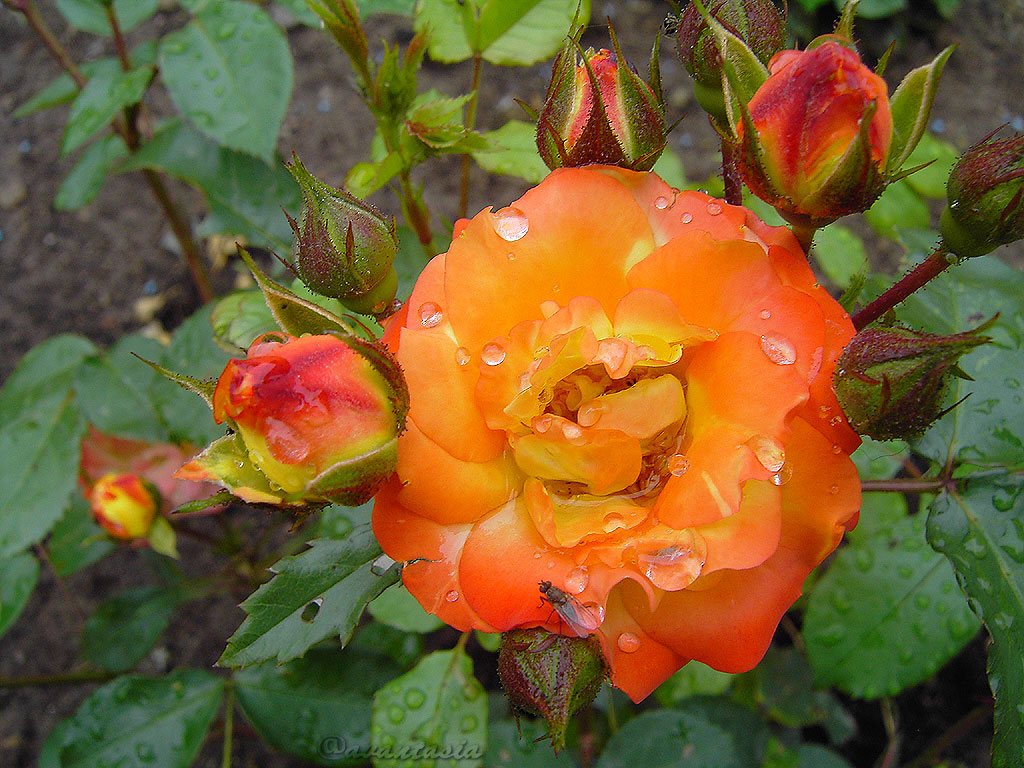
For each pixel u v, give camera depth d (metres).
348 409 0.12
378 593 0.15
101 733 0.24
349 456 0.12
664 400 0.13
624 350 0.13
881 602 0.22
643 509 0.13
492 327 0.13
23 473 0.27
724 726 0.24
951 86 0.41
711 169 0.39
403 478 0.13
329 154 0.40
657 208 0.14
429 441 0.13
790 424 0.13
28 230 0.40
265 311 0.21
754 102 0.13
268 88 0.22
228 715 0.25
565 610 0.12
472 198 0.39
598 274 0.14
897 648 0.21
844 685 0.22
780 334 0.13
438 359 0.13
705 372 0.13
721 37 0.14
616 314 0.13
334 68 0.42
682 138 0.40
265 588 0.15
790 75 0.13
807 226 0.14
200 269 0.34
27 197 0.41
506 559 0.13
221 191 0.25
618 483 0.14
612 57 0.15
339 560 0.15
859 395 0.13
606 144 0.15
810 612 0.22
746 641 0.13
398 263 0.21
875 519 0.25
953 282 0.19
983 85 0.41
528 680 0.13
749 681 0.26
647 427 0.13
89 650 0.27
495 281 0.13
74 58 0.42
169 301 0.39
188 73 0.22
